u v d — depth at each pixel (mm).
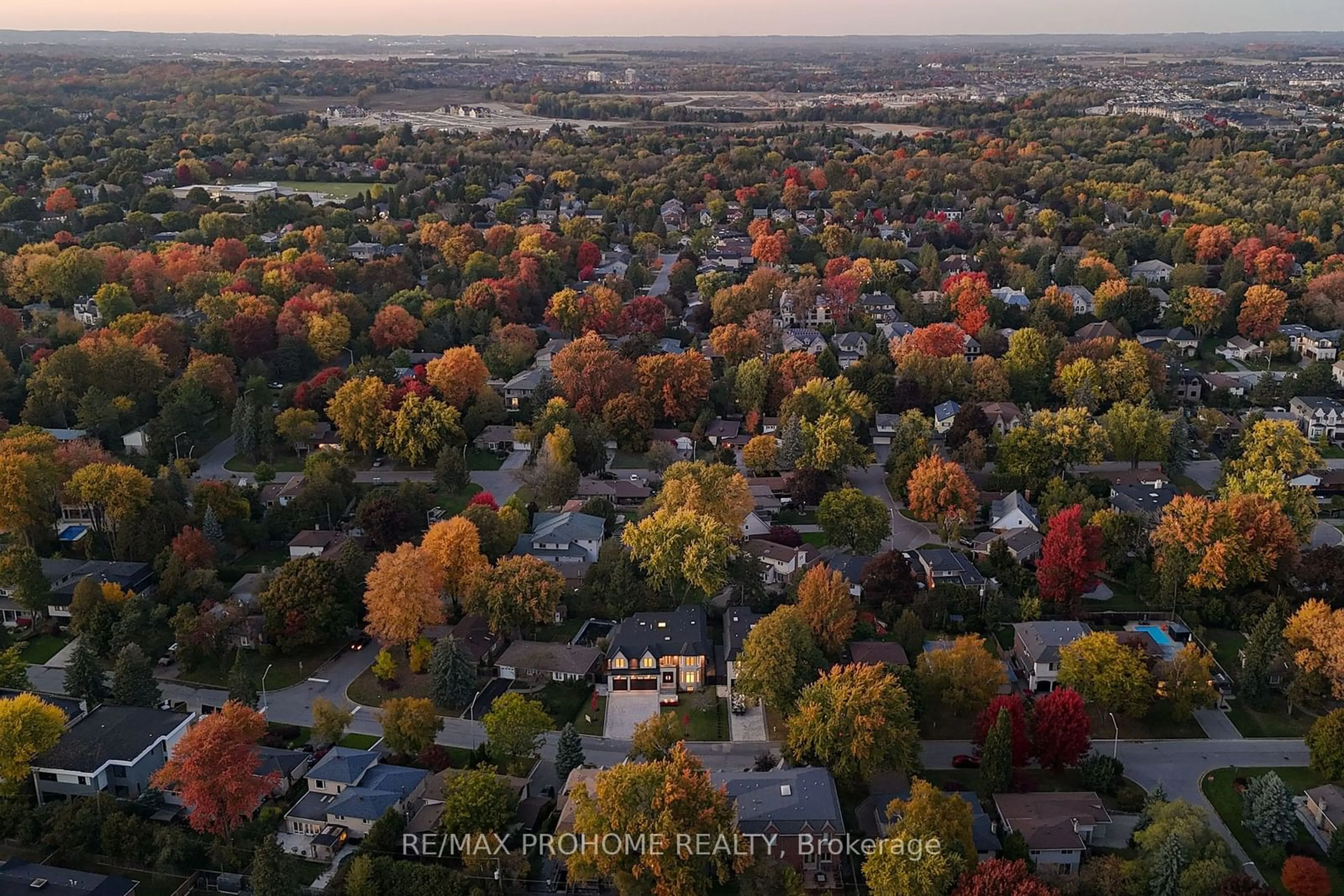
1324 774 121875
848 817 117000
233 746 112875
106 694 136000
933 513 178250
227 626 148125
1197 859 103562
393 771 120000
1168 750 129750
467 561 156375
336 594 152250
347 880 104500
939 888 99750
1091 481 193875
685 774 105812
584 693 141750
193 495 182500
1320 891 104188
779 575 166875
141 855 110500
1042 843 109062
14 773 116812
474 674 139000
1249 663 137500
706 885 103938
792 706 130125
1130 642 142250
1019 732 121250
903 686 129375
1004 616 154125
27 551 154625
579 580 166625
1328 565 155875
